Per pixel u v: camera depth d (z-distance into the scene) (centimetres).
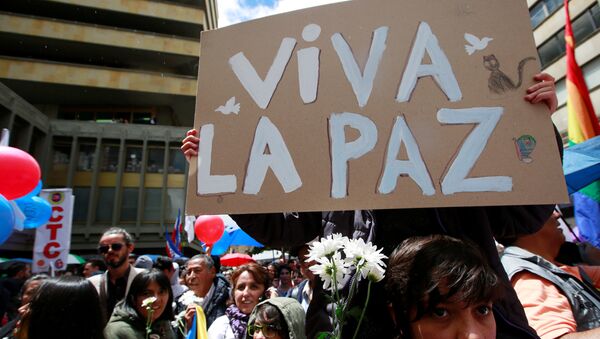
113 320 200
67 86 1748
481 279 79
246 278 242
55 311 135
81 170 1708
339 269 83
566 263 192
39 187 380
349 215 122
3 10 1808
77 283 144
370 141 111
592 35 1191
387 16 121
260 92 125
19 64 1683
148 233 1708
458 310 79
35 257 529
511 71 110
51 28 1748
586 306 121
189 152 126
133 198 1739
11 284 451
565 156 274
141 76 1844
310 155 115
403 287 84
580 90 445
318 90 120
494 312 98
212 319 275
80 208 1672
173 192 1775
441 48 115
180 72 2097
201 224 392
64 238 541
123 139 1759
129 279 258
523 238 163
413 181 106
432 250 84
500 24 114
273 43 129
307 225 136
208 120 128
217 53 134
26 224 379
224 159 122
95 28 1819
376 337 96
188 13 2000
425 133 109
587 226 290
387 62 117
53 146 1695
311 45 125
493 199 101
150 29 2044
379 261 81
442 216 112
